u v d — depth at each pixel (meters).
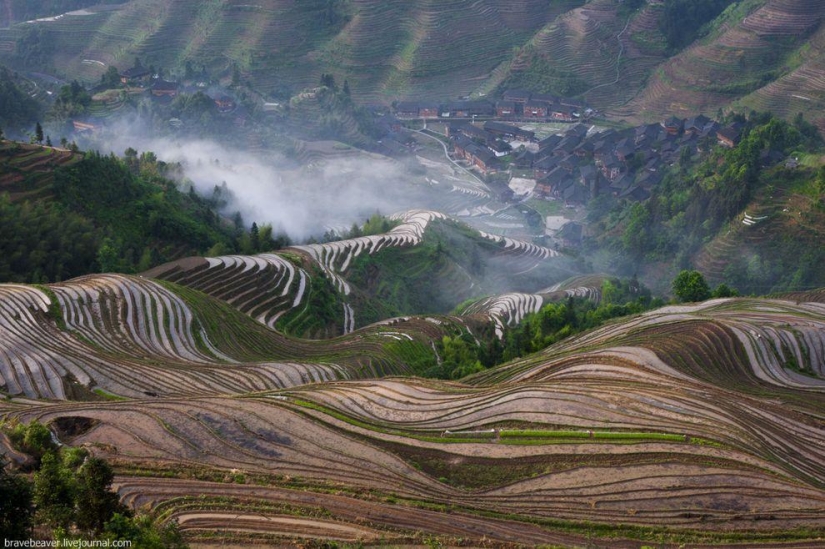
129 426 56.12
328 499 47.16
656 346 73.50
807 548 43.28
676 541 44.06
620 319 92.50
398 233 155.12
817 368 76.00
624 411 58.16
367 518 45.25
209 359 77.94
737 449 52.50
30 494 35.34
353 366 82.25
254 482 48.69
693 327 80.12
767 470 50.28
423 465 52.84
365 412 60.72
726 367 72.00
